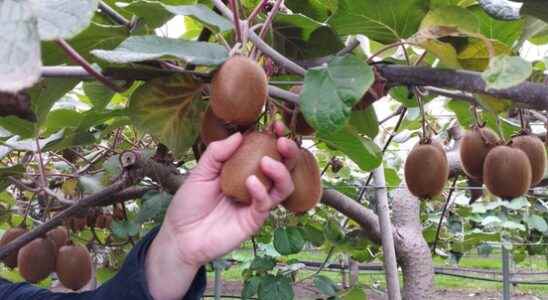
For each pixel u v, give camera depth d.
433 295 0.91
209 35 0.49
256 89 0.35
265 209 0.37
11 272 1.17
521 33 0.47
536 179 0.58
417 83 0.42
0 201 1.18
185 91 0.44
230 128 0.42
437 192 0.57
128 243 1.18
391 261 0.78
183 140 0.48
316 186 0.42
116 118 0.75
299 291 3.16
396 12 0.46
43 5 0.24
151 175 0.67
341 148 0.52
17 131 0.61
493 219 2.06
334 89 0.35
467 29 0.41
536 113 0.61
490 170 0.56
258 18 0.50
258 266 1.16
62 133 0.72
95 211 1.01
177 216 0.48
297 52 0.52
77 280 0.80
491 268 6.12
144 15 0.44
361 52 0.57
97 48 0.47
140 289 0.50
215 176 0.47
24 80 0.20
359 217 0.90
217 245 0.47
